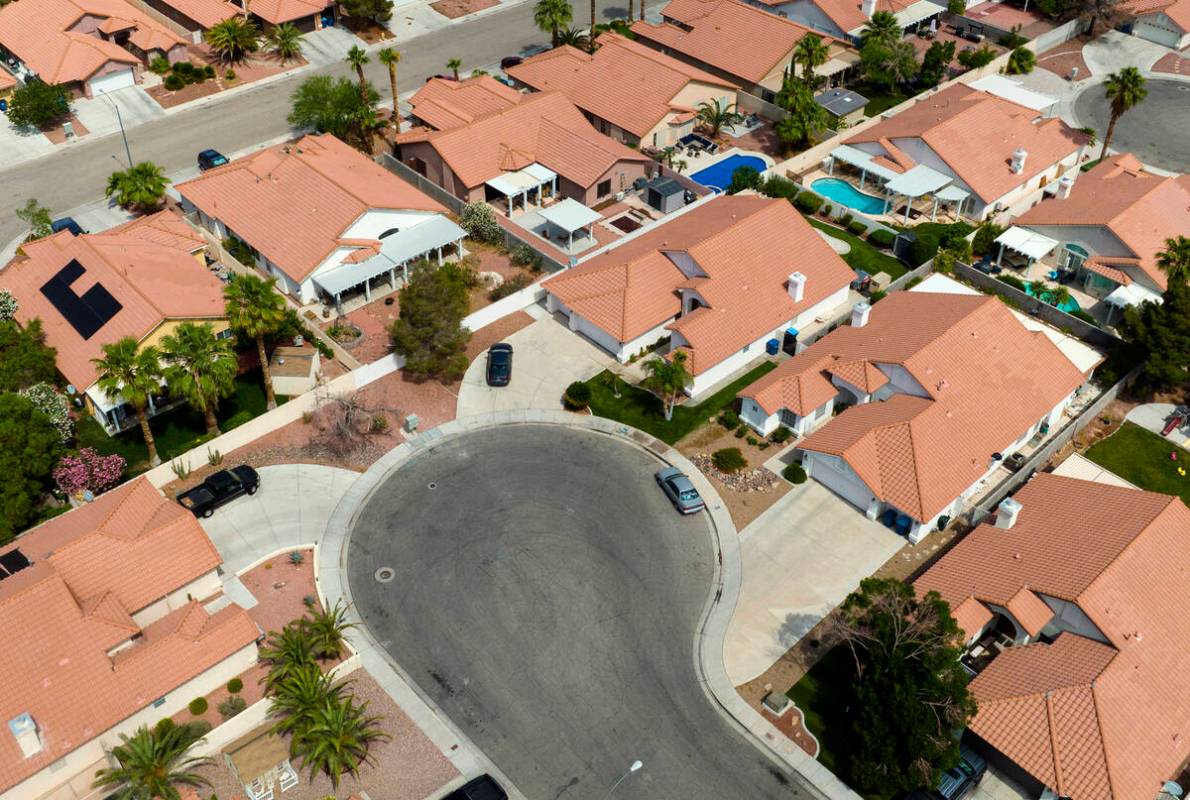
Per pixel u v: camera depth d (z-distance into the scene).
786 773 51.41
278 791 49.53
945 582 58.25
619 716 53.59
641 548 62.47
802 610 59.16
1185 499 67.06
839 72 110.12
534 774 50.94
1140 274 82.00
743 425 71.25
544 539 62.78
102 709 49.97
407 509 64.50
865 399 70.12
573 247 86.69
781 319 76.56
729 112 106.25
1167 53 121.25
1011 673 53.50
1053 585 55.88
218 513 63.69
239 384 72.88
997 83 108.44
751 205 84.31
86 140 98.75
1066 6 123.69
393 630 57.31
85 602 53.94
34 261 77.81
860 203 95.25
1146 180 90.44
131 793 47.56
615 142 94.56
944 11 125.94
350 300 80.88
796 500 65.88
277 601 58.53
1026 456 69.44
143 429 64.44
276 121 102.44
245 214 84.19
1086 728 50.03
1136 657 53.12
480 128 93.56
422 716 53.16
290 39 109.94
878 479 63.50
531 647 56.69
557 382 74.00
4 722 48.44
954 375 68.56
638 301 76.06
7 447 59.81
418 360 71.25
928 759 47.91
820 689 55.09
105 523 56.88
